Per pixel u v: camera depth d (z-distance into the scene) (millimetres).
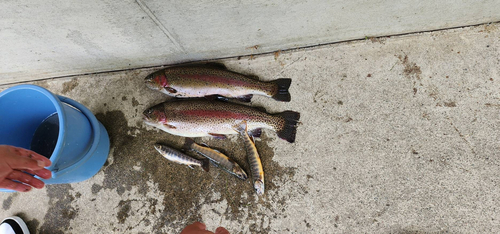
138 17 732
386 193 857
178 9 708
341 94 899
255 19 767
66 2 671
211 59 960
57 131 921
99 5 682
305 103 910
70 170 803
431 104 860
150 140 972
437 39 873
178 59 953
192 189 933
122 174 971
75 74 1040
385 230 849
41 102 861
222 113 883
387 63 888
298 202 884
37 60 931
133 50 891
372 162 869
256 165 884
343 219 865
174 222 932
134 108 995
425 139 854
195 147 933
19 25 746
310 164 891
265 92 901
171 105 898
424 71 872
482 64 848
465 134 838
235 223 905
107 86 1021
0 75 1014
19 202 1021
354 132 883
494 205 810
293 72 926
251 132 906
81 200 983
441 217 831
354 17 783
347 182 872
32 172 676
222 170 920
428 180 844
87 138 853
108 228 960
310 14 759
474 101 843
